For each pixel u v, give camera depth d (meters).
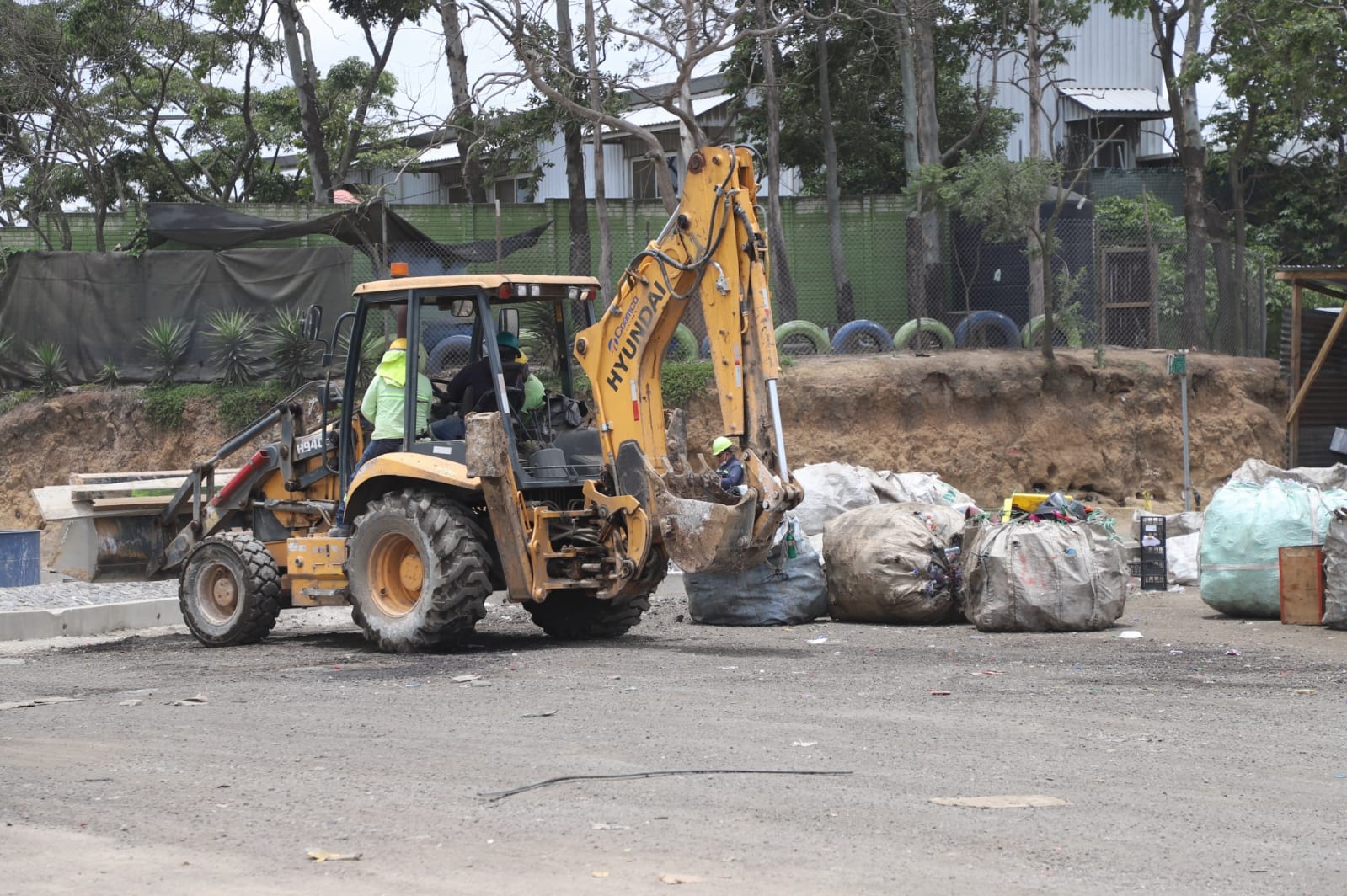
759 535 10.99
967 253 29.06
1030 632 12.42
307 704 9.18
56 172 32.78
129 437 25.33
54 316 26.23
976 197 25.33
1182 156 29.66
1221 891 4.91
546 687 9.62
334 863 5.34
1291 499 13.17
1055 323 26.88
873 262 29.83
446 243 28.86
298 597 12.88
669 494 11.35
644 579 11.97
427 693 9.52
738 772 6.79
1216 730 7.77
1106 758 7.07
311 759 7.34
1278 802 6.16
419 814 6.09
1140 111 36.59
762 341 11.09
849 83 31.33
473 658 11.45
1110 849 5.42
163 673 11.20
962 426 25.33
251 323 25.55
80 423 25.56
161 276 25.91
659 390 11.84
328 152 39.38
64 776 7.06
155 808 6.32
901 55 29.27
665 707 8.69
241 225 25.98
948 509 14.34
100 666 11.82
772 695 9.10
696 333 25.98
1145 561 15.87
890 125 33.09
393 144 35.97
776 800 6.22
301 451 13.52
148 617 15.23
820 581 13.84
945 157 29.77
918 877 5.06
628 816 5.98
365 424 12.93
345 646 12.92
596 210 27.98
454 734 7.92
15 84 31.41
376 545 12.09
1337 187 35.03
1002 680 9.61
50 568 18.05
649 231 24.44
